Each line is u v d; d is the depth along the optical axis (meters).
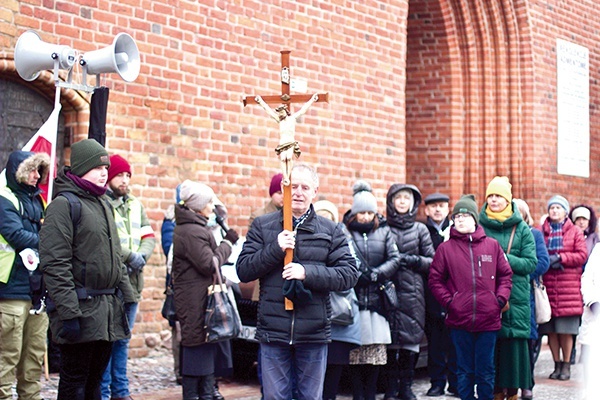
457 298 8.51
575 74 19.58
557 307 10.96
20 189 7.61
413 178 18.06
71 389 6.55
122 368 8.69
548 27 18.83
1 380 7.48
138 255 8.57
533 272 9.62
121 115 10.97
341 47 14.09
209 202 8.38
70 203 6.46
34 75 7.95
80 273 6.46
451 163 17.75
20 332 7.55
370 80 14.63
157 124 11.36
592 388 8.43
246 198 12.51
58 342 6.45
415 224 9.54
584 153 19.81
